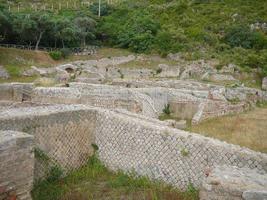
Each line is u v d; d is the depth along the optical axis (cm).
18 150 727
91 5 8038
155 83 3044
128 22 6788
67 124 1062
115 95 2002
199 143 934
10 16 5316
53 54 5069
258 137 1533
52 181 1008
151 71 4778
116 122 1089
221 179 679
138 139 1041
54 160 1033
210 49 5831
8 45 5203
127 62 5434
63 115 1052
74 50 5691
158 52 5756
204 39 6172
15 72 3931
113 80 3291
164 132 992
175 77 4666
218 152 907
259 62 5059
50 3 8281
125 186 976
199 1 7856
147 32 6141
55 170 1024
